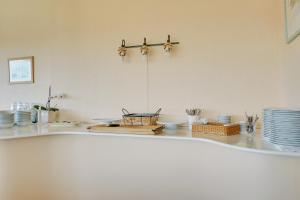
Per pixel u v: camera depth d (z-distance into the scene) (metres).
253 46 2.04
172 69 2.27
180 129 2.08
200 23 2.18
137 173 2.11
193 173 1.94
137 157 2.10
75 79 2.61
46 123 2.51
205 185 1.89
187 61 2.22
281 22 1.93
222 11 2.12
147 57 2.34
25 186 2.09
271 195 1.35
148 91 2.34
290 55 1.73
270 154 1.27
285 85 1.86
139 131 1.83
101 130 1.93
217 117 2.13
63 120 2.65
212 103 2.15
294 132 1.20
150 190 2.07
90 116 2.55
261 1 2.02
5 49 3.03
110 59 2.47
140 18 2.37
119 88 2.44
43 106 2.68
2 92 3.04
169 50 2.24
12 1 3.00
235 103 2.09
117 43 2.45
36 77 2.86
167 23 2.28
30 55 2.89
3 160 2.04
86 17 2.57
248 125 1.78
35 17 2.86
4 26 3.03
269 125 1.34
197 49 2.19
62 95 2.67
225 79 2.11
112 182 2.16
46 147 2.15
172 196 2.01
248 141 1.52
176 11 2.25
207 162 1.88
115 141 2.15
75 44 2.62
